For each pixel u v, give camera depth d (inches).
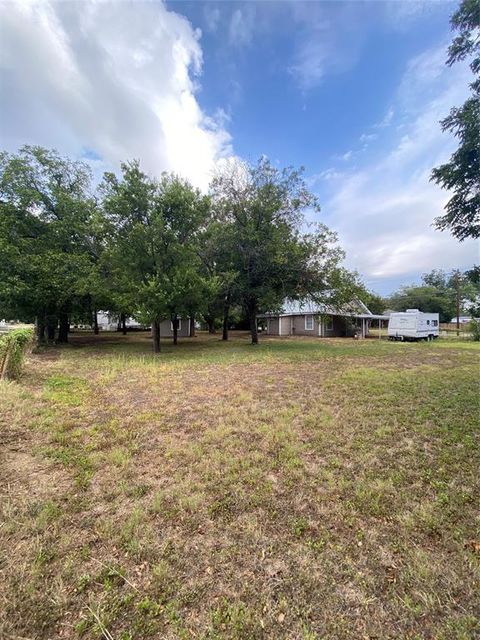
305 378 291.6
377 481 114.5
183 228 480.7
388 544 83.8
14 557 77.3
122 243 459.2
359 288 566.3
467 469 124.0
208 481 115.1
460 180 170.4
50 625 61.3
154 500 101.8
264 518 94.7
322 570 75.2
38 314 570.3
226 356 449.7
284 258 520.1
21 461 128.4
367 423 172.9
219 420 178.2
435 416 184.2
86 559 77.6
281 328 1045.2
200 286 465.4
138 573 73.9
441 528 90.0
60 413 188.1
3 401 203.3
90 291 515.8
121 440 150.7
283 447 143.1
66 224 576.1
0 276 483.8
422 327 872.9
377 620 62.7
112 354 476.7
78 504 100.2
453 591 69.2
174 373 316.5
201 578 72.7
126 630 60.4
